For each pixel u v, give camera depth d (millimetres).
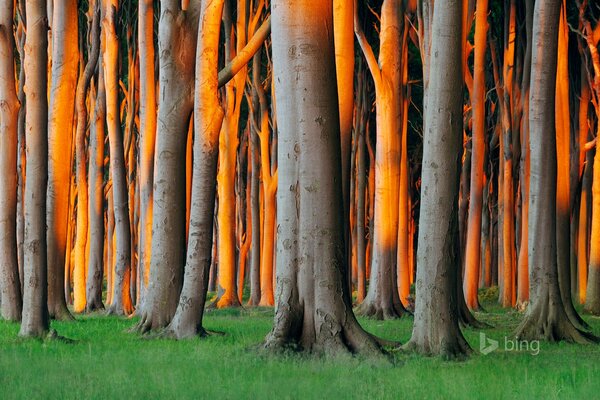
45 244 18766
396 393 10836
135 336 19969
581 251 39406
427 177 16266
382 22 31156
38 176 18641
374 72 30828
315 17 15055
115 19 32969
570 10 36500
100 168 35375
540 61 21156
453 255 16156
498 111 42562
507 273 37406
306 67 15023
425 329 16062
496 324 27062
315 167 15062
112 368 13203
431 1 29750
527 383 11766
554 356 16547
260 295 41312
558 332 20391
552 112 21078
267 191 38750
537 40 21266
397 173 30609
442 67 16203
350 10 23953
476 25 32938
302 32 15031
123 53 42781
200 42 19828
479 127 33781
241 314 31688
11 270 25438
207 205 19750
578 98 37812
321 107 15086
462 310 25453
